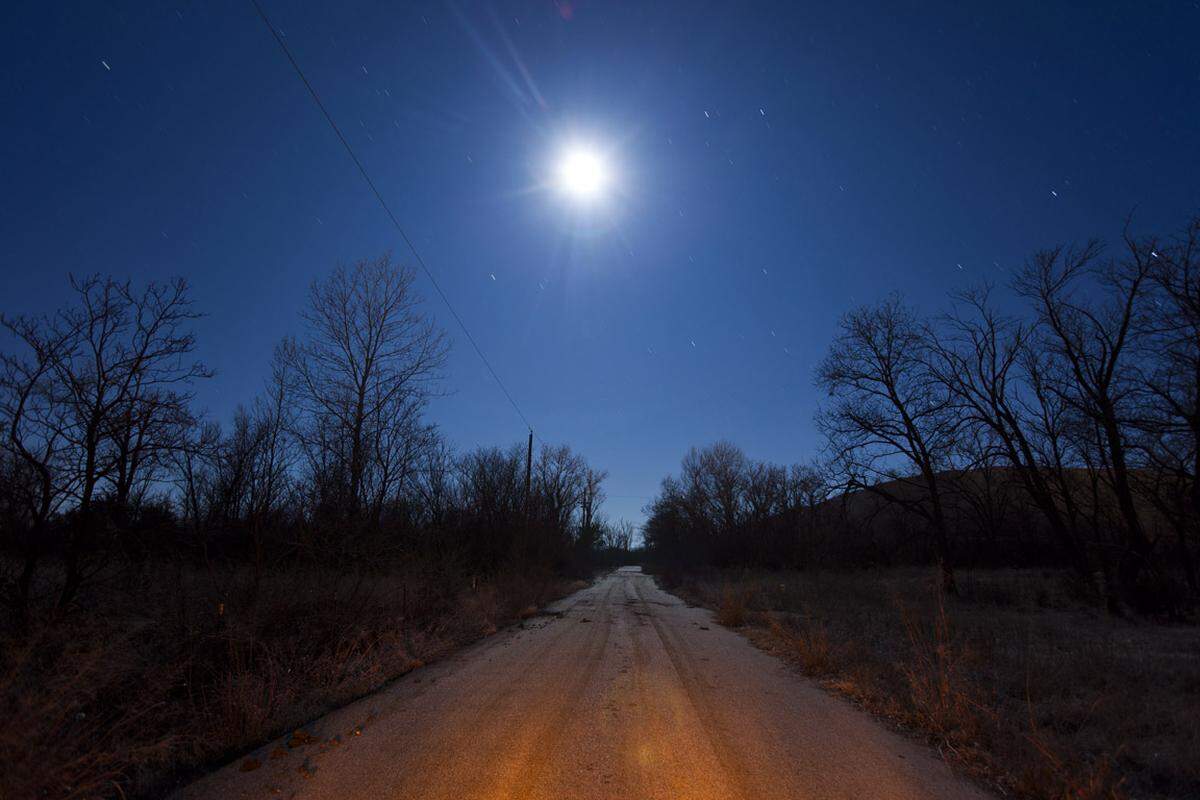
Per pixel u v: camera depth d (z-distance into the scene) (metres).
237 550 13.31
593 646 14.54
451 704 8.51
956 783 5.59
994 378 27.05
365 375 22.48
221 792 5.32
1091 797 5.04
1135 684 8.95
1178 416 21.25
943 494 30.73
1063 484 25.95
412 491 23.44
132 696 6.95
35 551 9.20
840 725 7.57
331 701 8.61
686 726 7.42
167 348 10.13
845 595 24.69
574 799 5.12
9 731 4.55
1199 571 23.48
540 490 41.97
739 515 58.22
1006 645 12.55
